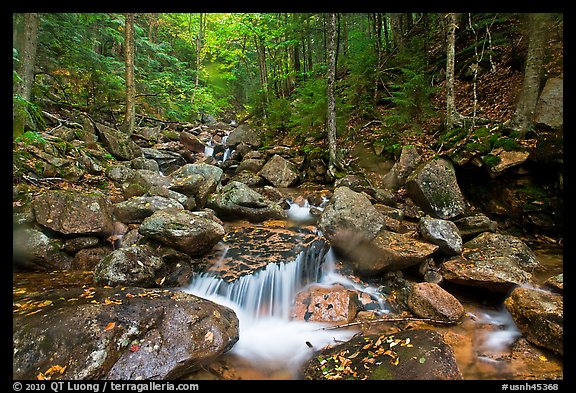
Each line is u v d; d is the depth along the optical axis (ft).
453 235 18.80
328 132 32.91
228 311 13.08
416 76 31.35
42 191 19.40
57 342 9.53
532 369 11.32
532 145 22.59
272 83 55.57
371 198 26.66
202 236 16.99
